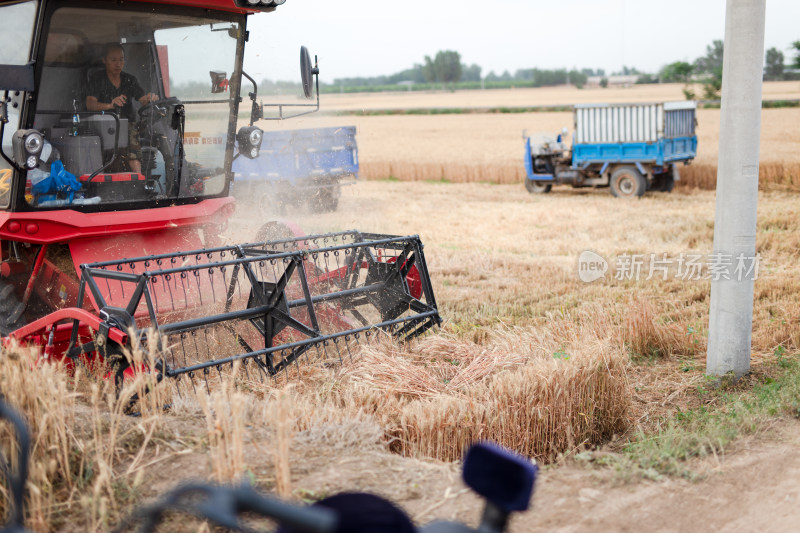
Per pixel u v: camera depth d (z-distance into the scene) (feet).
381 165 91.50
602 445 16.38
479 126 160.15
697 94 217.36
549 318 25.30
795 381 18.33
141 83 20.18
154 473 11.73
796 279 31.01
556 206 61.31
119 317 15.49
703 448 13.75
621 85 400.88
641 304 23.90
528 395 15.40
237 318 17.60
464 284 33.01
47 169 18.57
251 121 22.67
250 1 20.52
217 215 22.24
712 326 20.21
